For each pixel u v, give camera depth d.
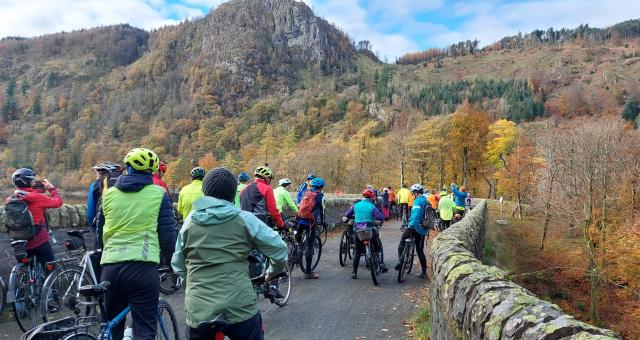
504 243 27.66
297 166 68.06
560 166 34.00
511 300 3.11
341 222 21.62
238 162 102.62
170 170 87.94
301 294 8.72
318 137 126.44
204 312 3.35
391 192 29.23
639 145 32.72
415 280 10.28
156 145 145.00
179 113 182.62
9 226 6.18
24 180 6.41
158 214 4.21
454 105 165.12
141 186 4.17
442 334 4.58
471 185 67.00
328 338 6.25
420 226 10.34
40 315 6.40
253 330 3.49
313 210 10.20
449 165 66.50
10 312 6.89
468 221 10.59
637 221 27.84
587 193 31.38
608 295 25.81
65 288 5.86
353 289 9.20
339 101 176.50
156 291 4.17
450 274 4.45
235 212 3.51
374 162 69.00
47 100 188.25
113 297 4.06
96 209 6.37
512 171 49.88
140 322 4.07
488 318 3.13
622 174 32.09
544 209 35.97
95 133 157.50
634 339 21.94
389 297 8.59
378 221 10.03
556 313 2.72
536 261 28.59
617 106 146.50
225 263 3.42
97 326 3.84
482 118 67.19
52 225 8.55
